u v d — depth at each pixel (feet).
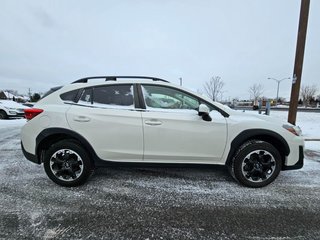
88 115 11.64
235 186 12.48
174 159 11.93
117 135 11.68
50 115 11.76
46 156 11.84
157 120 11.62
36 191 11.53
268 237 8.29
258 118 12.48
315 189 12.28
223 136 11.84
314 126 37.45
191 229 8.69
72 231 8.43
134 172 14.32
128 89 12.03
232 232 8.54
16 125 36.09
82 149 11.75
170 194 11.48
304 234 8.46
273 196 11.39
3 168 14.73
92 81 12.26
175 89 12.09
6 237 7.99
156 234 8.38
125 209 10.02
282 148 12.30
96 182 12.75
